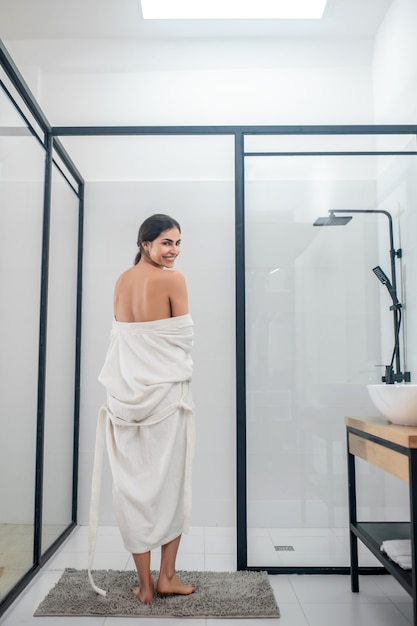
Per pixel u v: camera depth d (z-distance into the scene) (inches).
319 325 104.4
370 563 99.7
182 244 128.2
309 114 133.0
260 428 102.5
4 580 82.8
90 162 129.8
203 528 121.4
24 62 134.0
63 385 117.0
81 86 133.9
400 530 87.6
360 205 107.0
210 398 124.7
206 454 123.5
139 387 86.1
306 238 106.4
